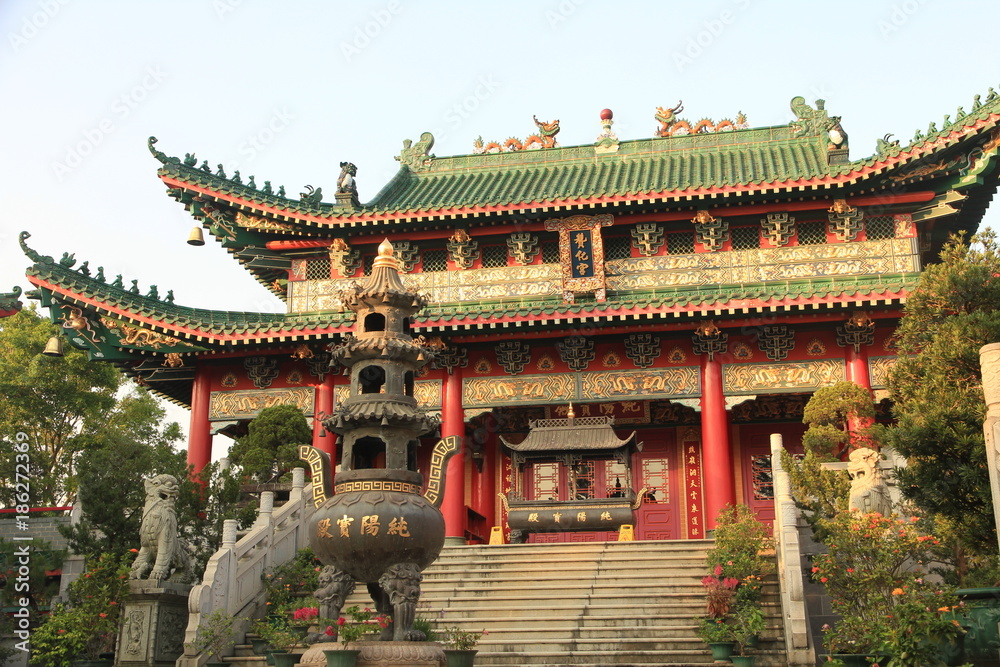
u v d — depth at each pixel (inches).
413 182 1706.4
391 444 703.7
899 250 1387.8
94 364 1882.4
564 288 1398.9
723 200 1371.8
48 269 1330.0
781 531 831.1
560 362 1341.0
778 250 1418.6
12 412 1803.6
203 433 1385.3
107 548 1004.6
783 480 852.6
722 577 853.2
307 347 1341.0
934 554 782.5
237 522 1015.6
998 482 531.2
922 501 667.4
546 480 1487.5
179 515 1018.7
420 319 1261.1
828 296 1182.3
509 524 1164.5
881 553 737.6
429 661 644.1
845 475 882.1
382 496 673.6
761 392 1282.0
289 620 852.6
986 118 1238.3
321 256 1535.4
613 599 919.7
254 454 1208.8
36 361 1813.5
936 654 634.2
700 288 1412.4
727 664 775.7
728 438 1342.3
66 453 1845.5
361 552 663.8
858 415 1085.8
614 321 1245.7
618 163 1665.8
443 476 719.7
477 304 1448.1
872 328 1263.5
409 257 1498.5
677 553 1026.7
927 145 1279.5
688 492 1450.5
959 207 1366.9
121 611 889.5
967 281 751.7
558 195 1395.2
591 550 1050.7
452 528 1290.6
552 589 960.3
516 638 861.2
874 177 1323.8
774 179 1337.4
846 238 1406.3
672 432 1485.0
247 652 873.5
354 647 644.1
